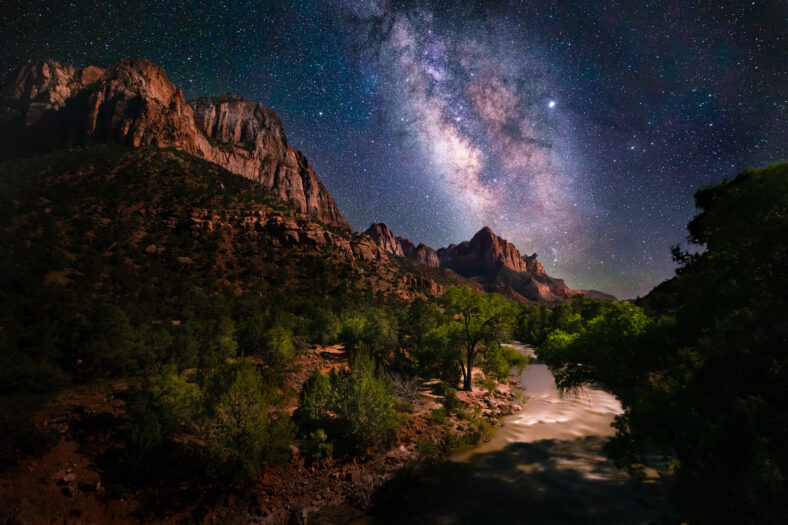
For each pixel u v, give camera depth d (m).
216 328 23.16
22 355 14.12
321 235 91.06
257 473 10.82
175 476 10.85
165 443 11.55
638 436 9.41
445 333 24.05
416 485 12.99
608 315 13.07
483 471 13.96
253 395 11.76
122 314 18.80
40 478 9.52
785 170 7.61
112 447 11.28
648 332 11.09
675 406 7.78
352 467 13.03
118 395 14.08
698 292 9.68
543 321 61.00
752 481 5.75
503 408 21.33
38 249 45.25
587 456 15.18
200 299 43.72
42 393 12.98
